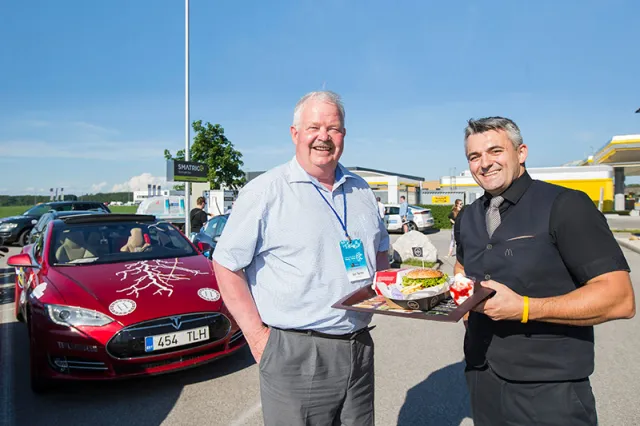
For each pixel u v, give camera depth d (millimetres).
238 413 3373
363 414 2109
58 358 3568
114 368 3539
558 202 1730
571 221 1666
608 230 1669
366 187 2277
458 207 12633
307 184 2029
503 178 1858
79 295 3756
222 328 3896
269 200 1967
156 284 4031
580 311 1568
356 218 2121
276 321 1994
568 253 1674
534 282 1750
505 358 1829
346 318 1985
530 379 1775
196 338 3744
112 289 3881
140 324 3596
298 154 2064
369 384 2145
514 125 1893
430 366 4246
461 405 3457
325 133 1972
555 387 1750
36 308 3703
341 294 1980
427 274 1737
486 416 1944
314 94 2039
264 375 2025
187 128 15773
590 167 38312
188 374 4062
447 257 12664
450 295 1776
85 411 3428
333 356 1989
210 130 22016
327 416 2031
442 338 5117
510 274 1791
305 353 1969
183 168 14570
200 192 19641
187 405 3500
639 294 7227
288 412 1980
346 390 2047
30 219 16219
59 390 3795
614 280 1574
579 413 1728
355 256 2031
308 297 1954
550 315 1593
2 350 4918
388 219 21422
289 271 1975
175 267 4504
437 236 20094
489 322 1920
